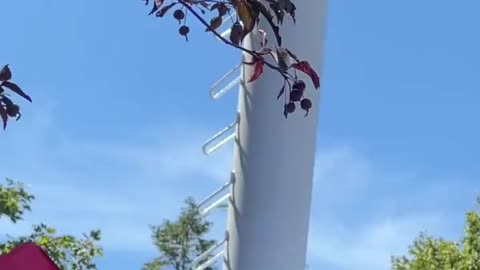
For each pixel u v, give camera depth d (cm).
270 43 479
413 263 1677
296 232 495
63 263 1070
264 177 494
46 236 1062
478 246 1620
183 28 355
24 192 1125
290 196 495
